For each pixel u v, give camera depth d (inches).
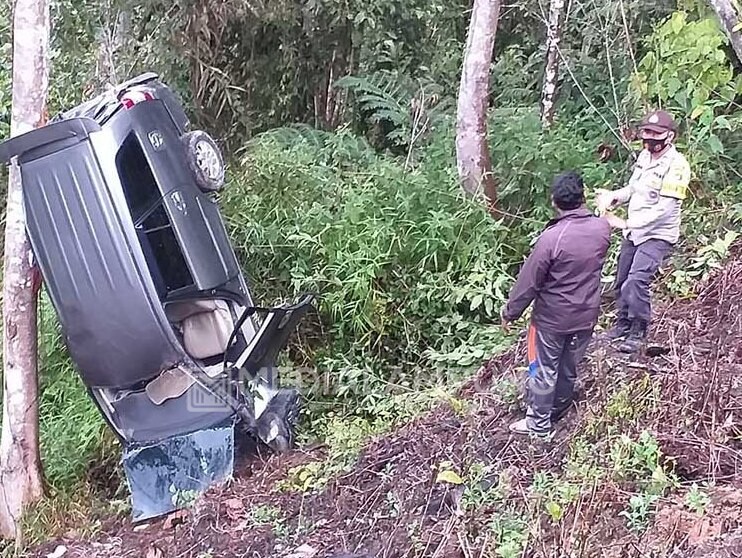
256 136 380.8
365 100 391.2
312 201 300.5
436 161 323.0
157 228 223.5
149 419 224.2
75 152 209.8
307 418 252.4
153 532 207.2
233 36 396.8
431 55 418.6
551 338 170.2
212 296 235.0
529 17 440.5
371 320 261.0
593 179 293.0
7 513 225.5
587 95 373.7
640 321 196.2
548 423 175.9
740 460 153.2
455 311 264.1
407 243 270.7
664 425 166.4
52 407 280.1
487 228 271.6
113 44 381.4
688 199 269.6
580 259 164.6
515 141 315.0
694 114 265.0
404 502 171.9
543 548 139.8
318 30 399.9
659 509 141.4
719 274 228.1
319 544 173.8
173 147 236.1
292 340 271.6
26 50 207.5
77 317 210.4
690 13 307.1
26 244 216.8
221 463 219.3
